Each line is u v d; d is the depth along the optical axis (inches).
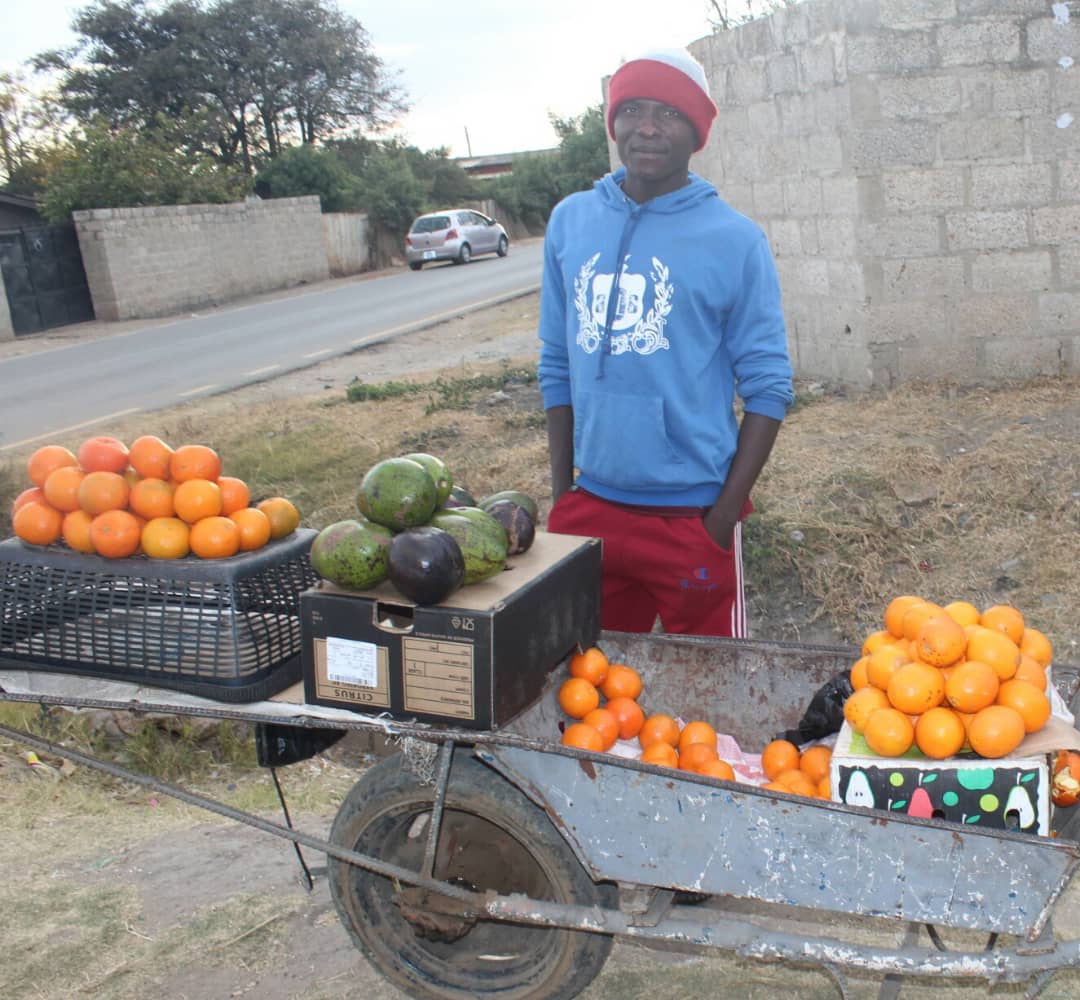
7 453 410.6
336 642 108.8
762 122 355.3
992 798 101.5
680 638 138.6
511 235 1845.5
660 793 103.3
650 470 139.7
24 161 1387.8
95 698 115.0
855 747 106.8
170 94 1632.6
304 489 328.2
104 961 134.6
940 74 304.8
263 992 128.9
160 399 502.6
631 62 133.5
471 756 112.5
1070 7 296.2
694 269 134.9
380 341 629.0
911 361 327.0
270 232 1093.1
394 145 1790.1
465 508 118.0
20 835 168.1
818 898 102.4
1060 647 213.0
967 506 257.6
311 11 1699.1
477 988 119.2
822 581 243.3
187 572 113.0
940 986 129.3
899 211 314.8
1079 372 321.1
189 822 176.4
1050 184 309.0
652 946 136.8
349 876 118.9
